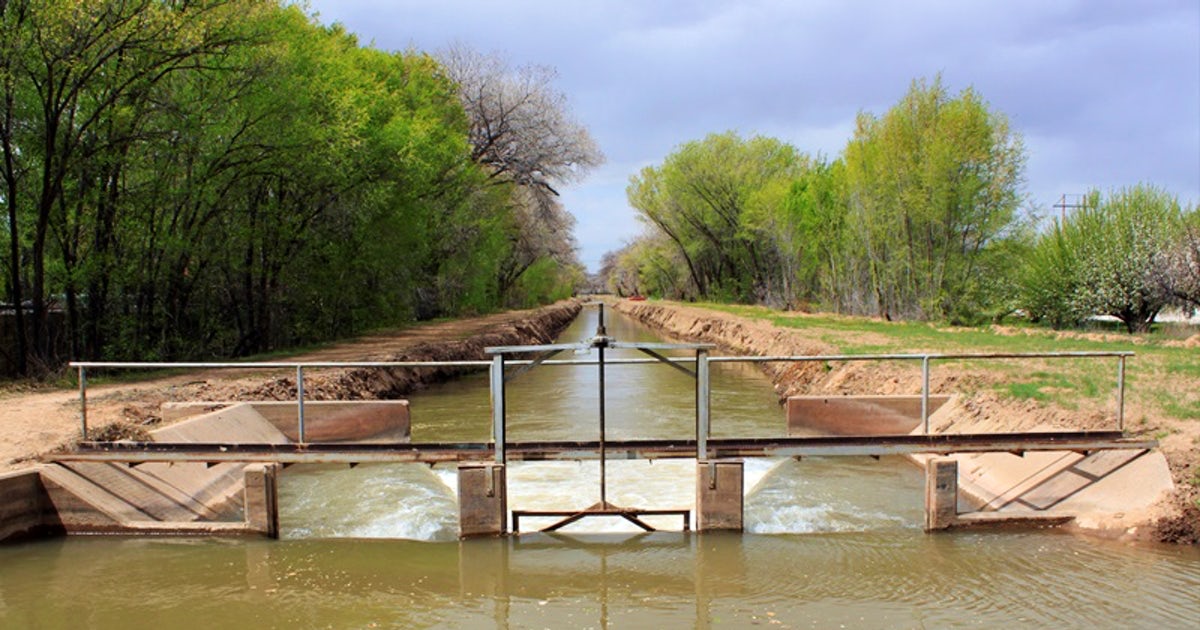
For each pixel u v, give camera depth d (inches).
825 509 370.6
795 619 252.4
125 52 611.8
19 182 618.5
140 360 689.0
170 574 292.8
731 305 2305.6
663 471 466.3
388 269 1157.7
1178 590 259.6
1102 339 796.6
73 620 252.1
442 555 316.2
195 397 509.4
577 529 348.8
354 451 343.9
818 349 799.7
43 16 537.0
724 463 335.3
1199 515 292.8
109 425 396.2
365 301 1197.1
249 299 889.5
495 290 2336.4
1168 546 291.7
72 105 593.3
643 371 1007.6
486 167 1742.1
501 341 1143.6
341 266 1026.1
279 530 343.9
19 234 620.1
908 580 280.8
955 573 284.5
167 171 698.8
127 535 329.1
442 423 615.8
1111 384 461.4
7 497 313.0
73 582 282.2
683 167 2178.9
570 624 251.8
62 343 685.3
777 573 291.3
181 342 771.4
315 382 619.5
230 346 903.1
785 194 1806.1
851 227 1401.3
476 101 1672.0
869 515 360.8
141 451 343.0
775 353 976.9
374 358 808.9
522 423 623.5
